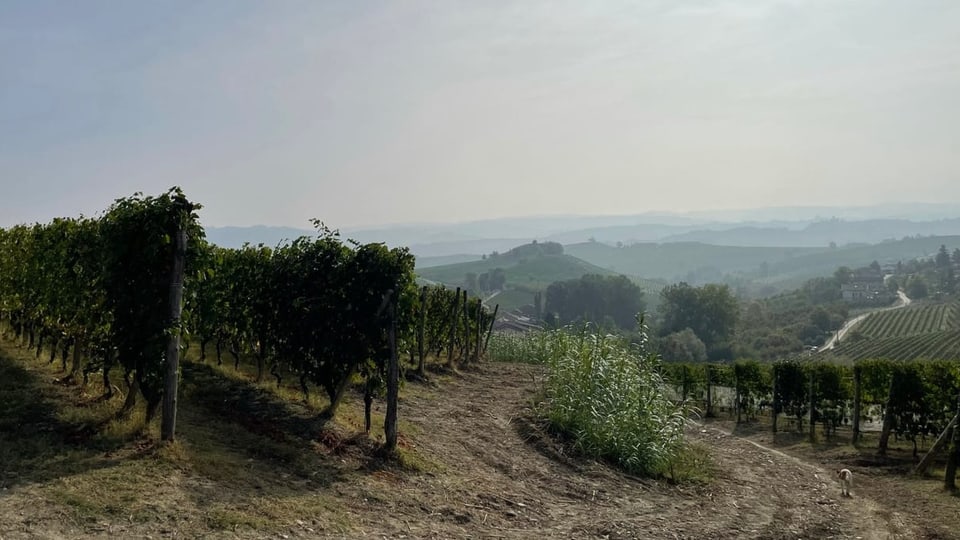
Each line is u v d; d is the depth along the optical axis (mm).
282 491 7461
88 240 9508
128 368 8586
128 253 8469
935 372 14578
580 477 10570
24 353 11648
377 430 10758
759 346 98062
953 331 95688
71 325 10039
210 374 11953
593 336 15250
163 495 6652
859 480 13102
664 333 91250
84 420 8312
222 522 6328
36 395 9000
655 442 12031
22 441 7445
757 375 22312
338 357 10367
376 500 7891
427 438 11211
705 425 21297
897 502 11180
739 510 10055
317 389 13023
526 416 13594
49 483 6488
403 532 7105
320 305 10406
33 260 11266
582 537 7906
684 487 11070
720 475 12430
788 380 19781
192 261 8648
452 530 7469
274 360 11828
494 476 9891
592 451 11750
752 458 14898
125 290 8477
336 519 7051
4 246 12852
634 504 9586
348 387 13914
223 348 13914
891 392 15266
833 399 18359
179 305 8336
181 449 7848
